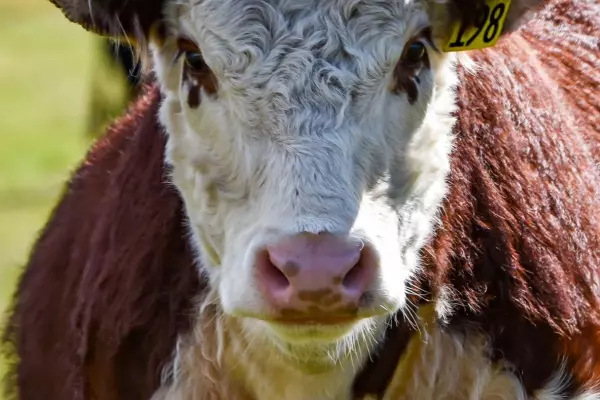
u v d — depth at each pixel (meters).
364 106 6.13
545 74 8.19
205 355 7.05
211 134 6.39
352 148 6.04
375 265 5.73
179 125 6.71
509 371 7.07
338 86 6.09
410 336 6.95
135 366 7.20
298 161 5.91
